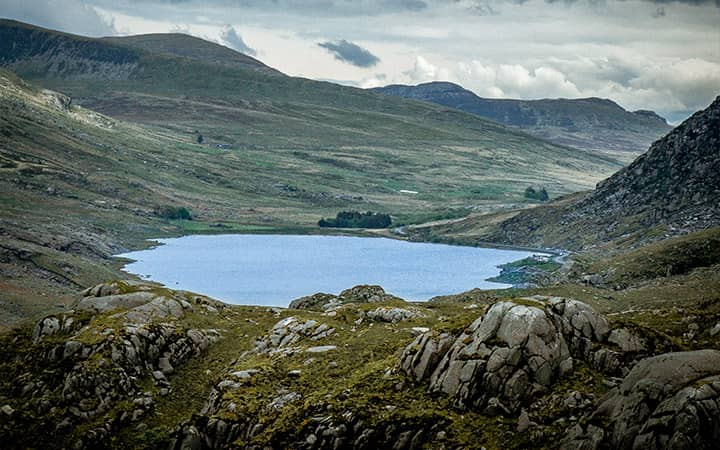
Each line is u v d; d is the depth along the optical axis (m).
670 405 40.31
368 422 51.34
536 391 49.06
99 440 61.22
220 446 56.34
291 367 65.44
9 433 61.72
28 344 75.88
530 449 45.53
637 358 50.69
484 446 46.69
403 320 78.00
